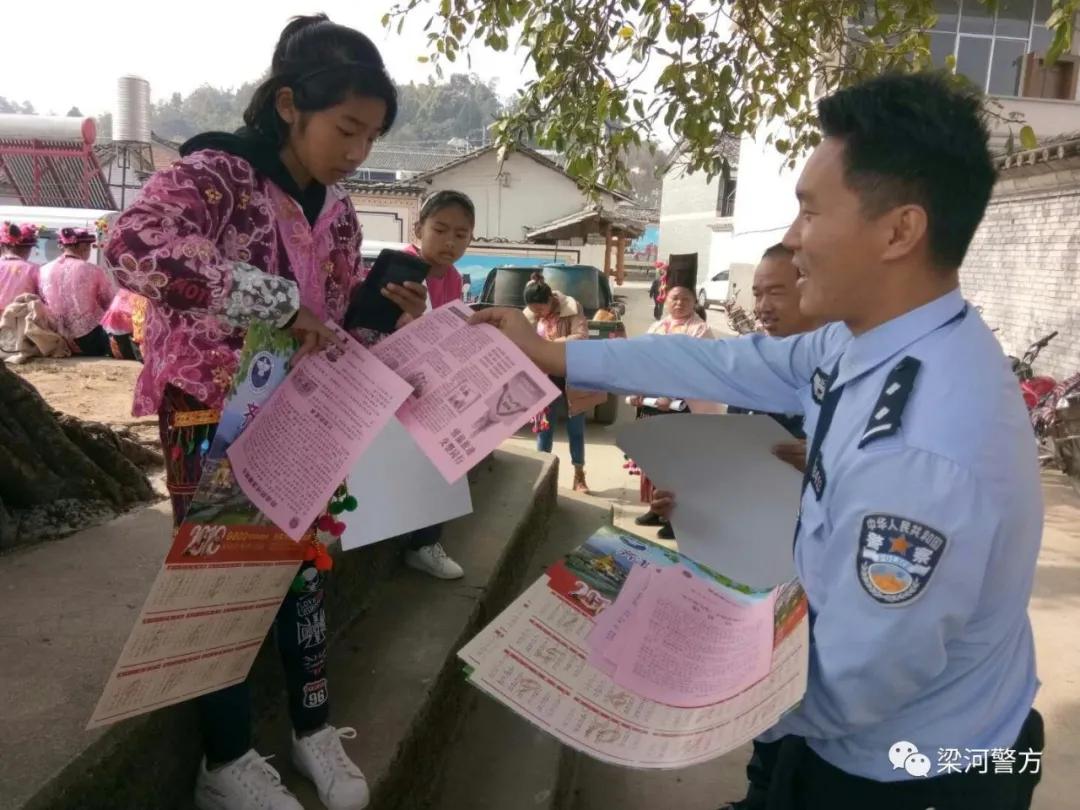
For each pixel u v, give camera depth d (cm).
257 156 152
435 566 303
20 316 643
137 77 2123
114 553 235
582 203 2283
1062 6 284
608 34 413
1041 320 843
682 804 262
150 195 138
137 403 158
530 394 147
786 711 100
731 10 440
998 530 102
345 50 147
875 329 114
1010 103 1333
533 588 146
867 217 108
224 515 136
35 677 164
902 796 117
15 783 130
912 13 393
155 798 157
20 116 1747
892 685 103
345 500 168
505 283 877
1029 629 124
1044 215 839
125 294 636
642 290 2927
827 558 109
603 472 612
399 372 150
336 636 255
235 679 157
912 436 102
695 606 145
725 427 184
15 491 254
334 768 176
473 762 248
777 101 456
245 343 138
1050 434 596
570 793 262
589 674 129
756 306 281
